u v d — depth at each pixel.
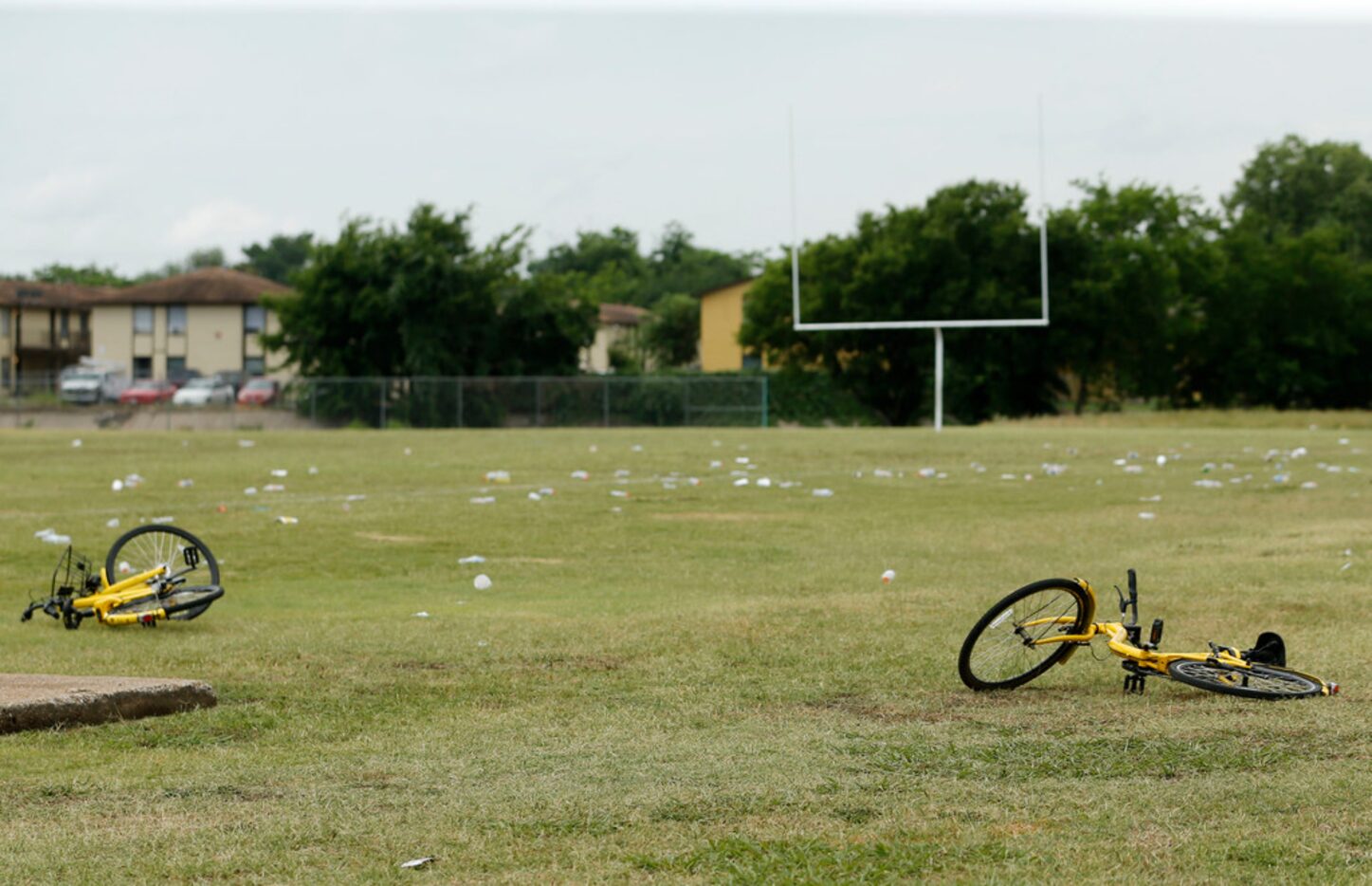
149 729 9.94
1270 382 102.31
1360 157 155.88
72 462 41.75
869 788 8.18
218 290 122.94
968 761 8.79
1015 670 11.21
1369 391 105.81
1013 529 24.23
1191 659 10.68
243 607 16.38
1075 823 7.43
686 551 21.58
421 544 22.41
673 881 6.59
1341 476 35.00
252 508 27.39
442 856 7.01
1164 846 7.02
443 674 12.06
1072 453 47.22
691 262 193.25
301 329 94.88
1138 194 103.75
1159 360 101.31
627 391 89.38
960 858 6.87
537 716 10.43
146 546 15.72
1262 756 8.76
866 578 18.44
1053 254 91.50
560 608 16.16
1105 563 19.48
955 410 94.38
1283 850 6.94
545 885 6.57
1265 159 159.62
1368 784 8.06
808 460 44.00
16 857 7.01
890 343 93.31
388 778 8.57
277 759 9.09
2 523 24.34
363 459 44.03
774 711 10.52
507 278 95.69
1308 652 12.42
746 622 14.49
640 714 10.45
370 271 93.06
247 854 7.04
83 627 14.55
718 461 43.22
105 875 6.76
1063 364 93.44
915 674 11.78
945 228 90.94
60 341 130.25
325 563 20.31
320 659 12.68
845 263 93.81
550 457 45.25
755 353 100.12
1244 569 18.33
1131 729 9.53
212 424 83.94
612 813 7.70
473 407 87.00
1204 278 100.62
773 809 7.76
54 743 9.44
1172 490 31.83
